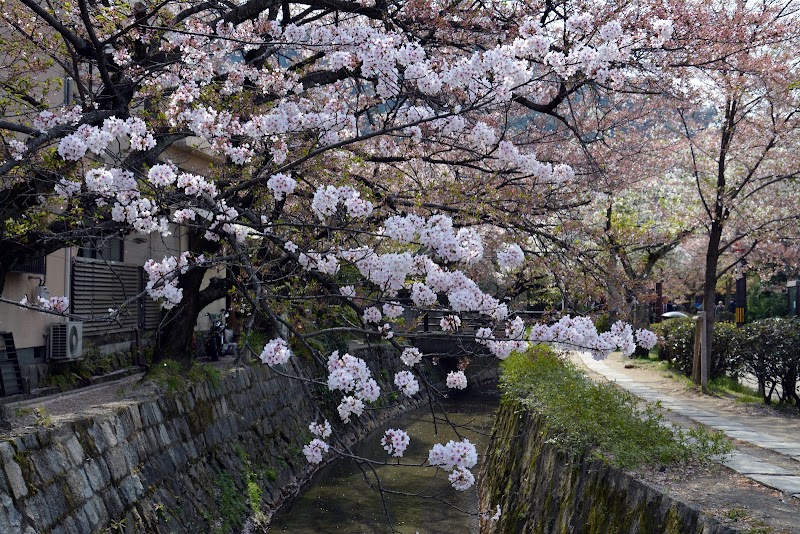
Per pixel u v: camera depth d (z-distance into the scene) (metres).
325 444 4.06
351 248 4.84
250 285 5.23
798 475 5.81
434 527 10.70
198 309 10.62
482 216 5.53
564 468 7.26
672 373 15.60
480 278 6.84
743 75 11.15
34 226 5.95
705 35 7.96
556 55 5.09
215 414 10.77
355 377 4.15
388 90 5.05
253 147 5.86
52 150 6.10
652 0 7.51
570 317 4.86
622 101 9.84
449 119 5.23
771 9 10.09
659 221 19.00
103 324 11.98
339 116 5.59
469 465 3.98
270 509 10.98
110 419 7.48
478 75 5.00
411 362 4.56
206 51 6.94
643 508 5.34
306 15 8.71
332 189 4.41
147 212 4.75
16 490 5.50
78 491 6.37
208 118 5.37
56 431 6.43
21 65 7.71
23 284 9.70
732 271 22.39
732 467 6.11
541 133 9.28
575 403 7.78
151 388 9.27
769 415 10.37
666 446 6.35
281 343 4.11
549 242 6.42
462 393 24.83
